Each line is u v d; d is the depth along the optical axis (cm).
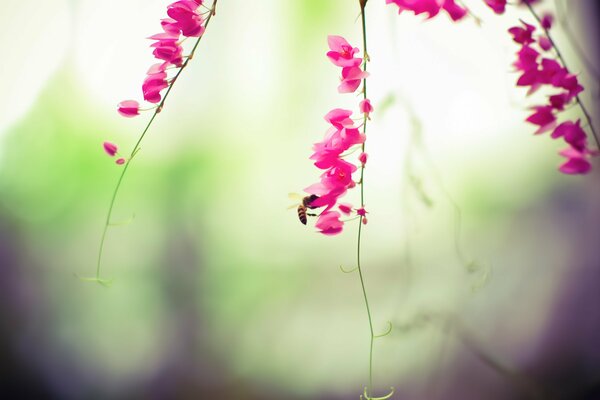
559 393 112
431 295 110
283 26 144
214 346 146
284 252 148
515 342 116
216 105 147
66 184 152
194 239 151
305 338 144
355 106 81
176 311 149
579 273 123
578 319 122
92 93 139
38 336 147
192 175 151
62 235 153
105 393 144
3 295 146
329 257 143
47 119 146
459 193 115
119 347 148
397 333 94
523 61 67
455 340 122
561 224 125
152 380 145
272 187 148
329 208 66
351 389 137
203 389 143
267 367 144
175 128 148
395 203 113
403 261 119
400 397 126
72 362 146
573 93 67
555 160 120
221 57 144
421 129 81
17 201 151
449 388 122
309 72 144
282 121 146
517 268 123
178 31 66
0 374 142
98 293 150
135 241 152
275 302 148
